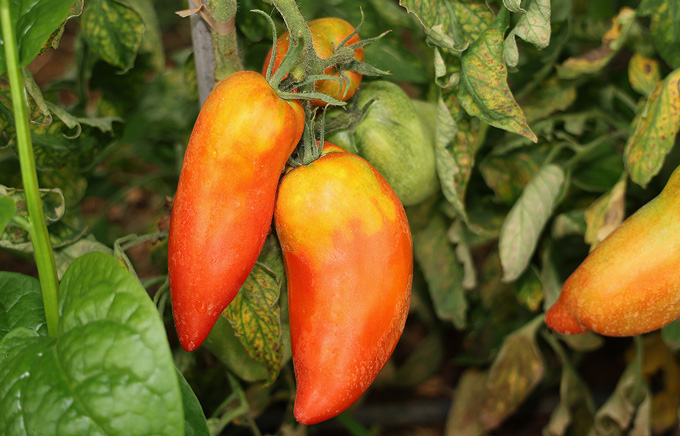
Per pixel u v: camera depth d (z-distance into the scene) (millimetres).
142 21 675
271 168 471
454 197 607
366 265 479
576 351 1040
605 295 510
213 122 467
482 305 946
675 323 710
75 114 749
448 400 1122
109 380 460
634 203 795
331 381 475
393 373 1100
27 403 469
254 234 476
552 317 542
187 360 721
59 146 645
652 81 681
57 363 474
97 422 459
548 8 542
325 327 477
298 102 491
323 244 479
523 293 771
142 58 756
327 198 481
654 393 1037
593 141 738
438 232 807
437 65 564
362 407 1104
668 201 506
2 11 488
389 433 1097
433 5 565
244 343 582
